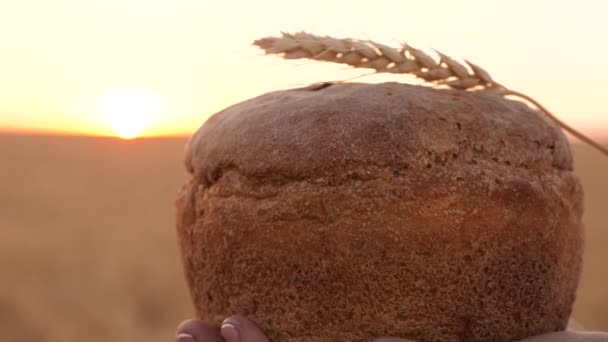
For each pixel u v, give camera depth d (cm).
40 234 454
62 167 863
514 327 70
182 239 75
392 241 68
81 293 330
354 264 68
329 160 68
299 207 68
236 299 71
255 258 69
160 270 382
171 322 322
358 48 72
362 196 68
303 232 68
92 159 971
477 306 69
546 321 71
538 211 69
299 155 68
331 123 69
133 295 346
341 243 68
